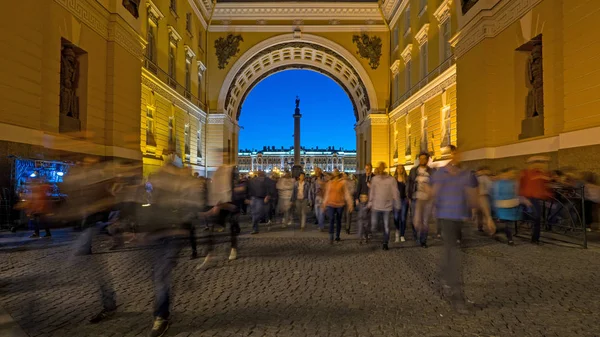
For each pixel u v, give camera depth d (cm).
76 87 1470
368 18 3666
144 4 2239
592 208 1121
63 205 511
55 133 1273
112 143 1603
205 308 540
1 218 1081
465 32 1764
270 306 547
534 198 998
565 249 927
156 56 2477
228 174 853
